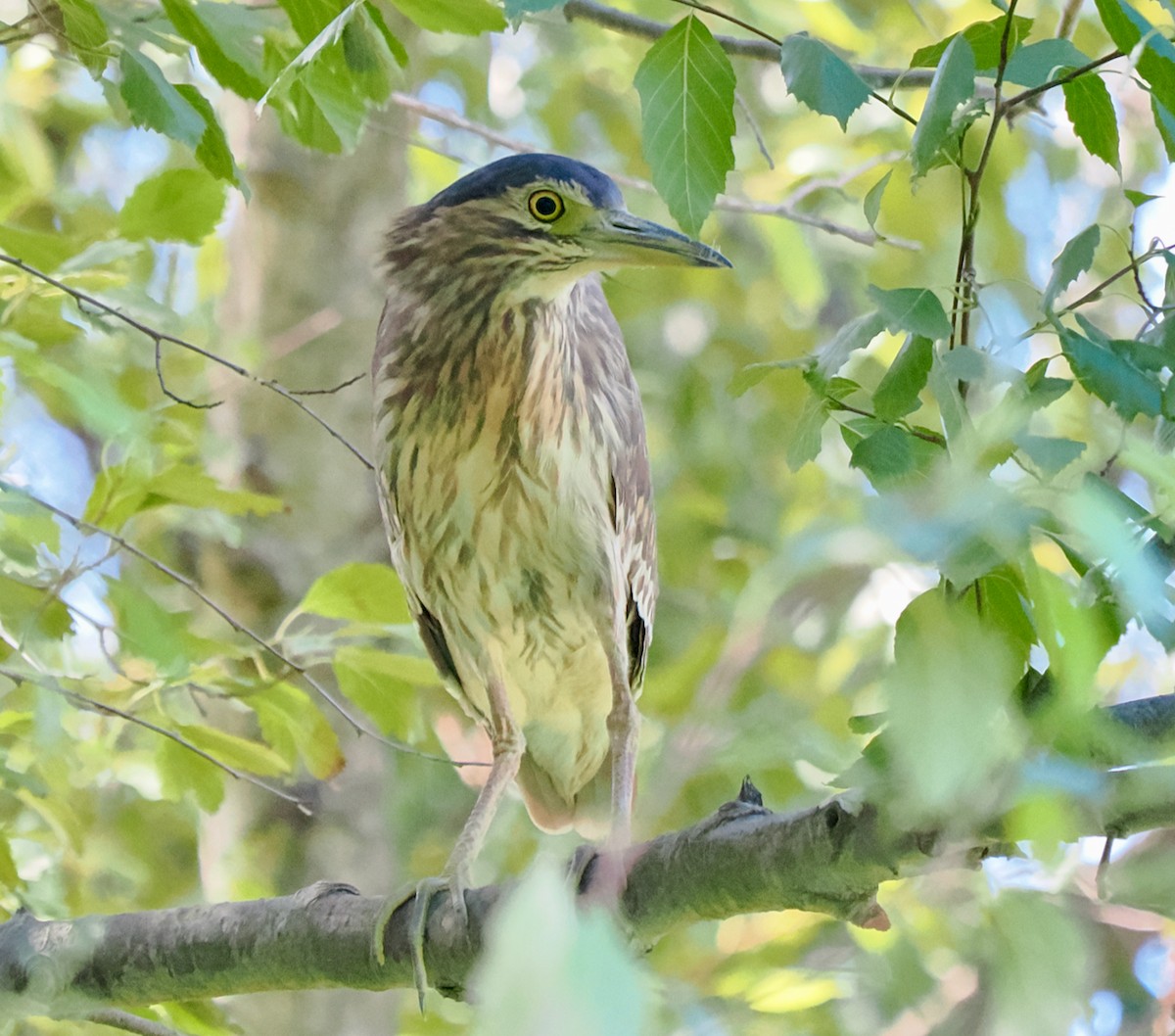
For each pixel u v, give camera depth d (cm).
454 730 1208
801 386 1272
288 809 955
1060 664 345
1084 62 498
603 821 872
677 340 1389
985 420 407
